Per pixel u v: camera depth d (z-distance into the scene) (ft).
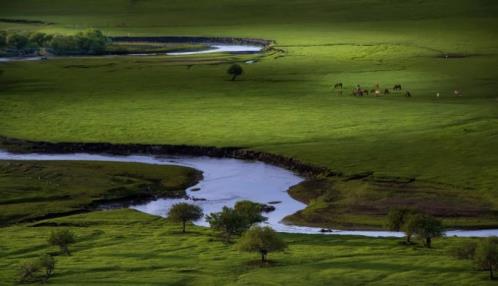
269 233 653.71
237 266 636.07
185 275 609.42
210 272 618.85
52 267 618.85
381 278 594.24
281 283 584.40
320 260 648.79
